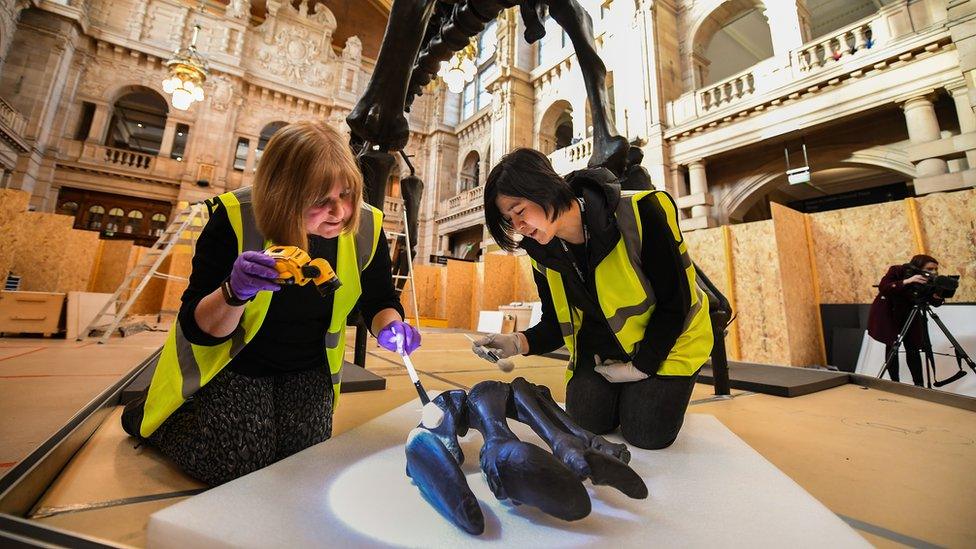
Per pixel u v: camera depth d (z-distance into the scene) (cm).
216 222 84
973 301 412
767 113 719
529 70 1438
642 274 109
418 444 73
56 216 581
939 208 437
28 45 1235
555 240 110
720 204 830
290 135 75
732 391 222
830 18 1174
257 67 1633
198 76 1048
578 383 129
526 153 97
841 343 480
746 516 68
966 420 159
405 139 216
